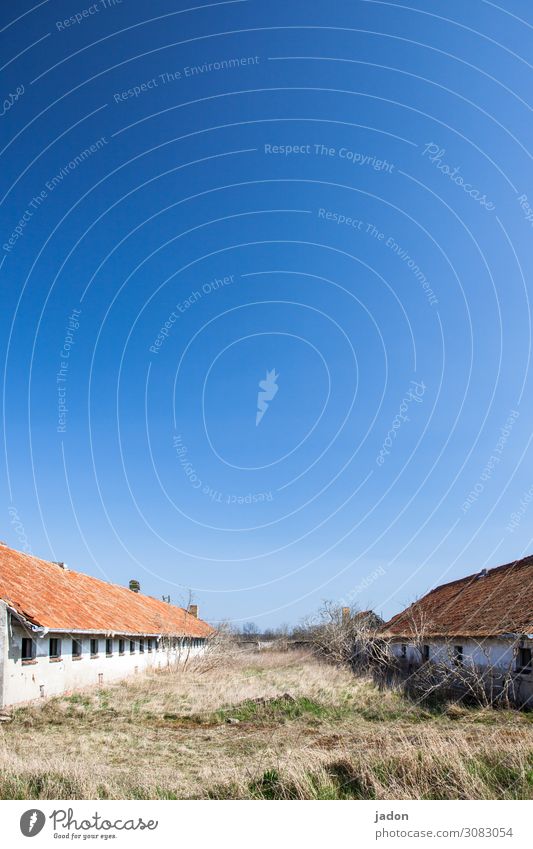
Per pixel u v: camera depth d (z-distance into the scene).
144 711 20.17
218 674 33.03
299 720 18.34
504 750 10.07
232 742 15.10
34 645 21.69
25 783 9.27
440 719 17.78
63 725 17.61
